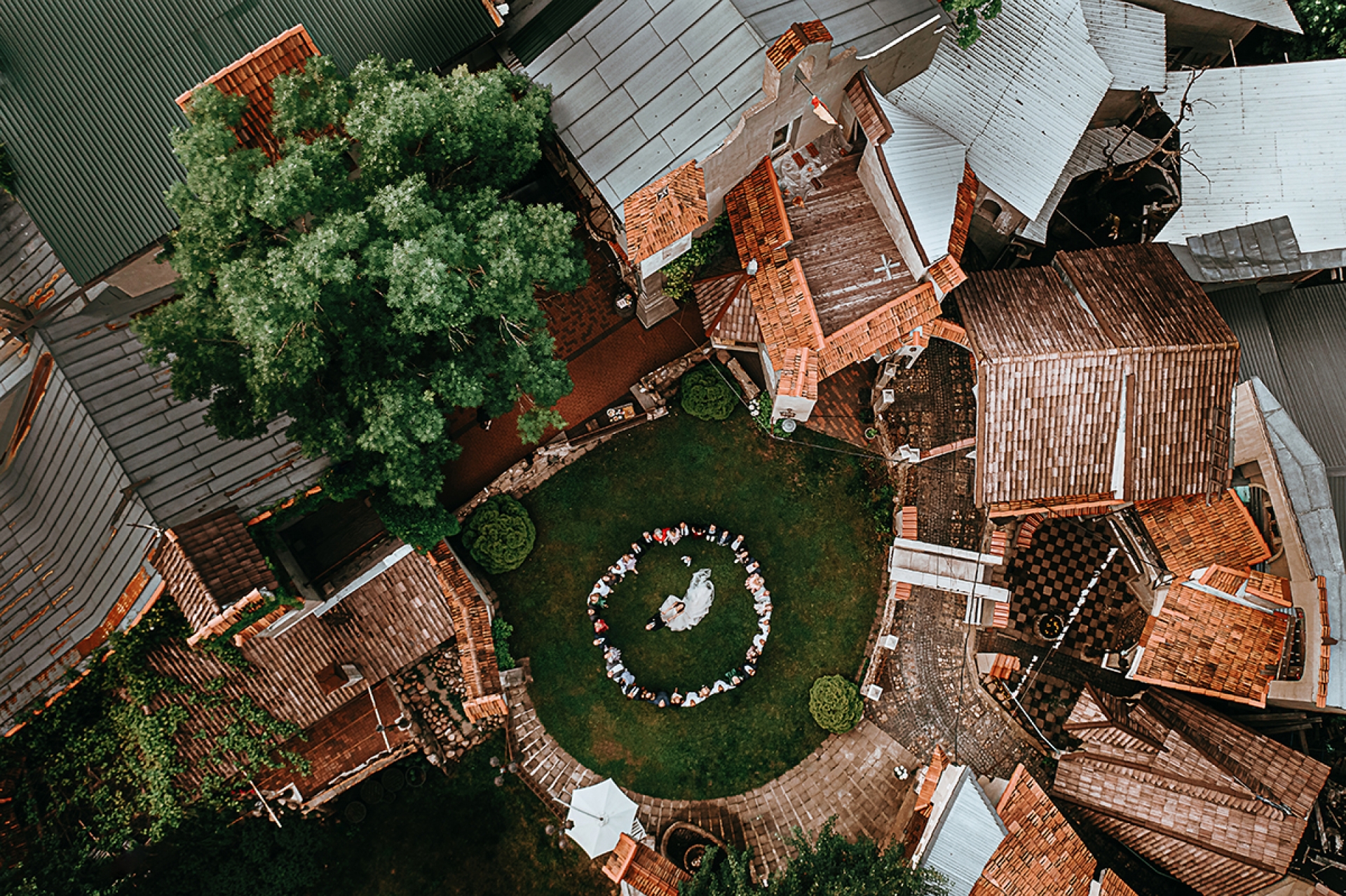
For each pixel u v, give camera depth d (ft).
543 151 102.94
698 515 109.29
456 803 105.29
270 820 99.81
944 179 93.66
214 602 84.17
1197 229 103.50
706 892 87.86
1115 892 92.58
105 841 92.58
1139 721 98.94
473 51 100.27
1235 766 95.09
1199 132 105.19
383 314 76.64
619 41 93.81
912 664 107.55
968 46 98.78
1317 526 93.56
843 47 88.79
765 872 102.42
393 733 100.63
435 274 65.77
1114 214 109.50
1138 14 104.99
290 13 93.15
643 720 106.63
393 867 104.01
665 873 94.84
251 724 96.12
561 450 107.65
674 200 87.81
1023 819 93.40
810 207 99.09
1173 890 101.09
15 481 91.56
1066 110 99.71
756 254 96.68
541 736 106.52
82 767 93.30
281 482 89.30
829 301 96.68
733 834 104.22
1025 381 94.94
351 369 78.18
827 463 109.91
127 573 86.99
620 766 106.11
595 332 110.93
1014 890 91.25
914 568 104.94
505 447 108.99
